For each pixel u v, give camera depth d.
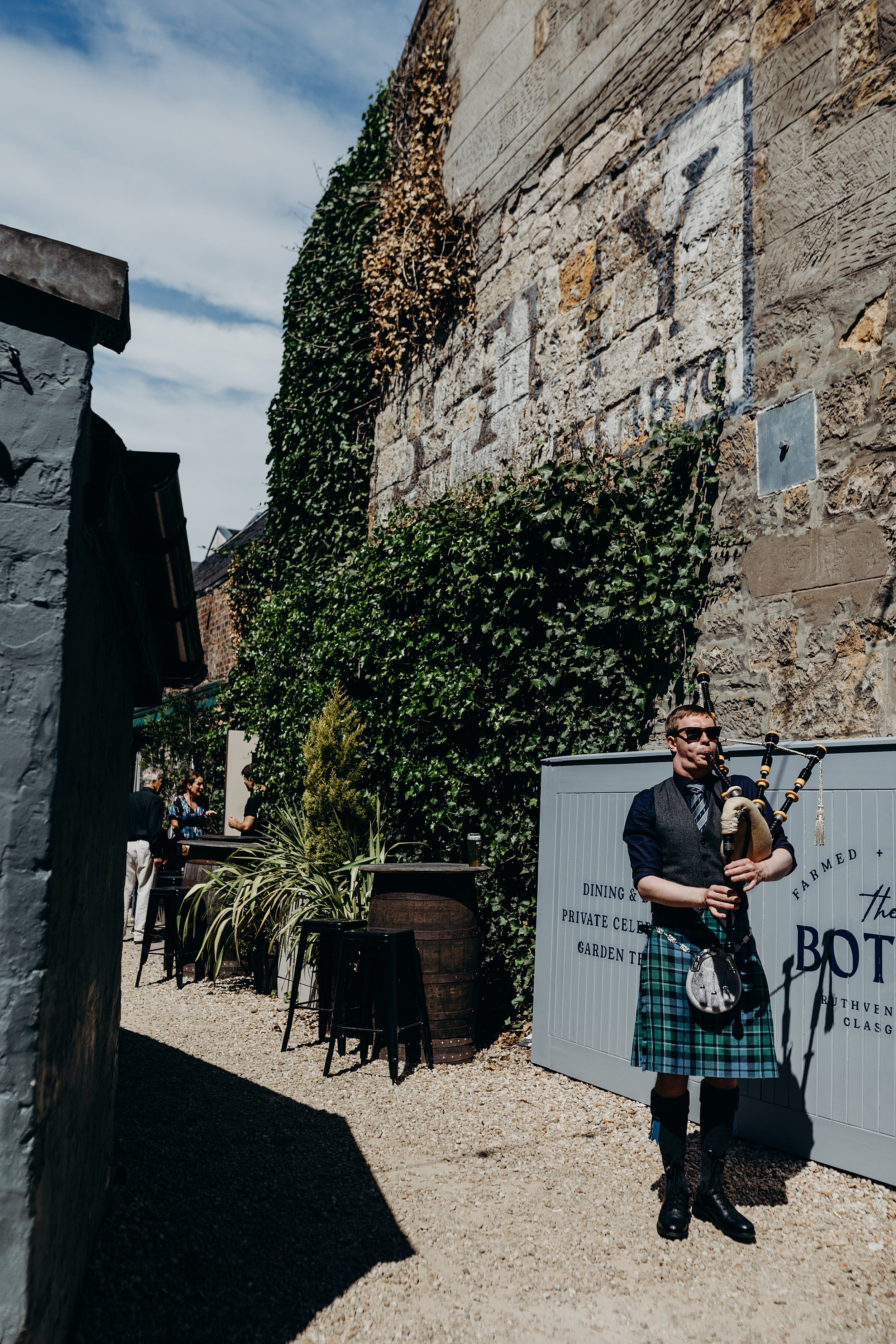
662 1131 3.20
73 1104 2.42
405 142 9.91
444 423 8.88
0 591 1.99
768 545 5.13
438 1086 4.78
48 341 2.07
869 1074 3.52
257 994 6.93
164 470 2.48
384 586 7.50
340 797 6.88
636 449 6.21
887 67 4.62
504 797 6.29
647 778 4.57
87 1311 2.53
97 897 2.82
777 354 5.16
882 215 4.61
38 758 1.99
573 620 6.03
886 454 4.50
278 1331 2.49
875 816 3.61
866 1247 2.99
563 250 7.21
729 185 5.57
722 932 3.17
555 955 5.07
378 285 9.62
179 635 3.77
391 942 4.99
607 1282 2.77
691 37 5.97
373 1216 3.21
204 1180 3.50
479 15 8.70
